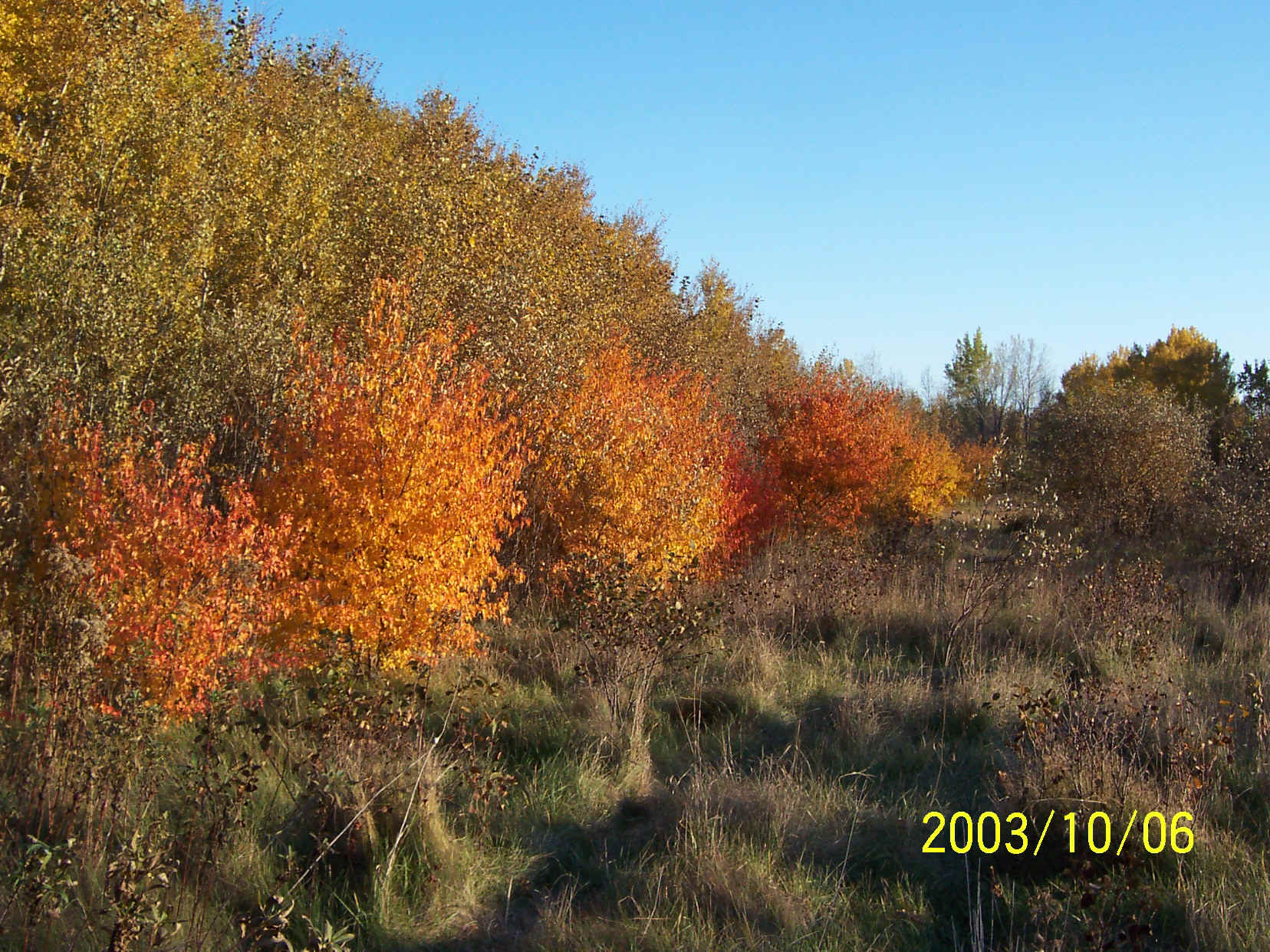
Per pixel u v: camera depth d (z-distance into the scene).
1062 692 7.01
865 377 20.61
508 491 8.84
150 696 5.81
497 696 7.55
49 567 5.85
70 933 4.05
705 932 4.39
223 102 15.09
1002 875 4.97
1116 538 17.09
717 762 6.62
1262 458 15.80
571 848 5.39
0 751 5.33
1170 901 4.56
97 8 12.63
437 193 14.10
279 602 6.99
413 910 4.64
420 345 8.28
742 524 13.70
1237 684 7.95
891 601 10.82
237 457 11.12
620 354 13.32
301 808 5.27
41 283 9.70
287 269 13.12
